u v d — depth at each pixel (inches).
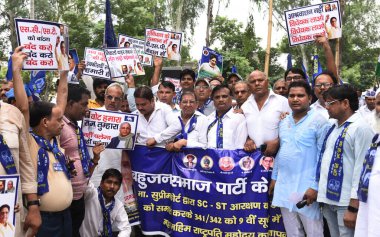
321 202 190.2
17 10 1077.1
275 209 212.8
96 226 216.1
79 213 202.8
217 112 229.0
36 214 160.4
